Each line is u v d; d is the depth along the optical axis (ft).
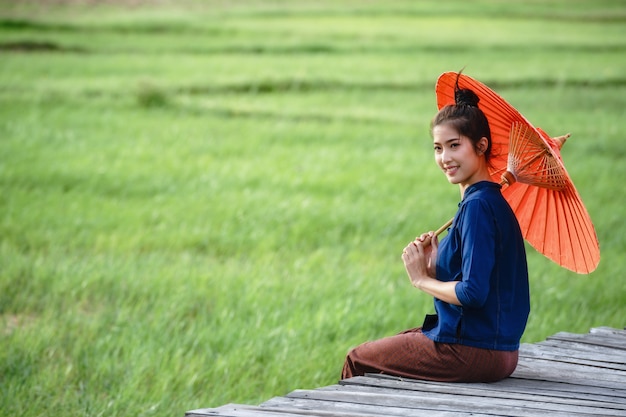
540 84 111.45
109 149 69.00
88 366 29.73
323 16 192.03
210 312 35.53
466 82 20.01
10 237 45.83
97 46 135.33
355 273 40.78
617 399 18.90
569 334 24.63
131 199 55.21
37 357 30.37
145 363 29.37
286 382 28.68
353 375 20.89
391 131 80.59
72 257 42.55
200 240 46.39
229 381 28.48
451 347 19.58
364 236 48.67
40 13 178.50
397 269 42.04
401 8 209.26
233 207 52.95
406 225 50.44
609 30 177.06
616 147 74.28
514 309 19.53
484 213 19.01
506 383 19.99
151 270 40.45
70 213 50.67
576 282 40.22
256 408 17.79
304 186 59.62
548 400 18.57
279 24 171.83
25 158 64.44
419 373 19.99
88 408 26.30
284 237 47.62
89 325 33.42
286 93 102.94
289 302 36.37
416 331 20.74
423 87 108.78
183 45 139.54
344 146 73.56
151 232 47.88
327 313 34.30
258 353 30.96
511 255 19.34
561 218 19.93
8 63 114.52
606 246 47.01
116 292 37.58
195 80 106.22
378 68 121.60
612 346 23.43
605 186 59.98
